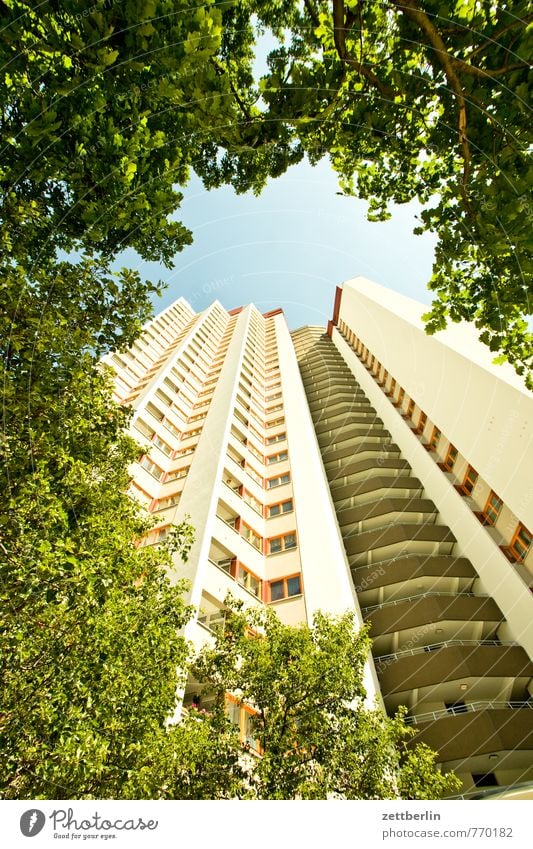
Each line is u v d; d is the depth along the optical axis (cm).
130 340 777
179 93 570
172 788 622
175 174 736
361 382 4116
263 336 5794
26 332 617
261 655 830
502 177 629
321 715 755
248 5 757
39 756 480
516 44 564
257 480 2461
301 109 687
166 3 501
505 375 1817
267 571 1839
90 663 508
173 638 735
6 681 481
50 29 495
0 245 589
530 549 1658
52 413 669
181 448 2653
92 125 589
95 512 716
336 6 530
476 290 784
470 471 2147
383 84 655
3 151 577
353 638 920
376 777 707
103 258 726
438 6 560
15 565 479
